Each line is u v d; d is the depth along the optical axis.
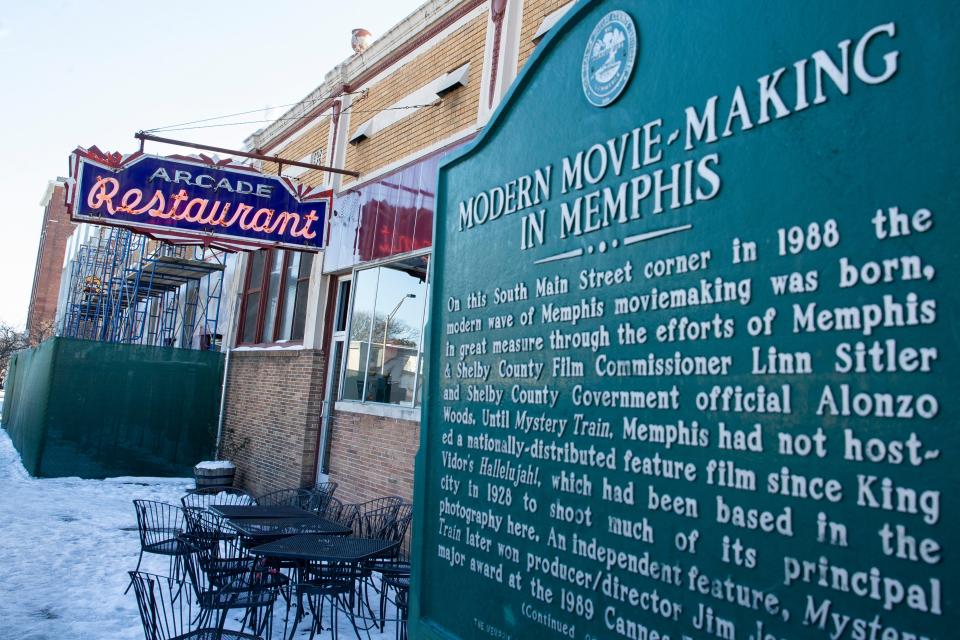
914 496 1.69
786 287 2.05
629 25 2.75
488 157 3.54
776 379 2.03
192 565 5.89
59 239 48.16
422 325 8.25
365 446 8.89
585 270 2.79
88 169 8.59
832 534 1.84
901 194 1.81
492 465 3.15
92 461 13.61
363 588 6.94
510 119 3.42
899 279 1.79
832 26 2.03
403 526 6.73
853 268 1.89
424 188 8.52
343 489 9.24
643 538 2.37
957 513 1.61
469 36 8.25
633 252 2.59
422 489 3.61
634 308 2.54
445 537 3.41
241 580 5.56
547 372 2.91
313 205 9.76
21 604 6.17
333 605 5.63
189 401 14.38
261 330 13.27
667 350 2.38
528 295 3.09
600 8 2.93
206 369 14.56
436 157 8.37
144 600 4.46
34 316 47.09
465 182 3.71
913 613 1.66
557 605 2.68
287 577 5.74
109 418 13.82
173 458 14.12
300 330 11.59
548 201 3.06
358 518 7.70
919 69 1.82
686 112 2.46
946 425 1.65
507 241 3.29
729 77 2.32
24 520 9.55
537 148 3.18
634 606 2.36
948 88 1.75
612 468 2.52
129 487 12.66
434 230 3.91
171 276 18.47
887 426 1.76
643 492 2.39
